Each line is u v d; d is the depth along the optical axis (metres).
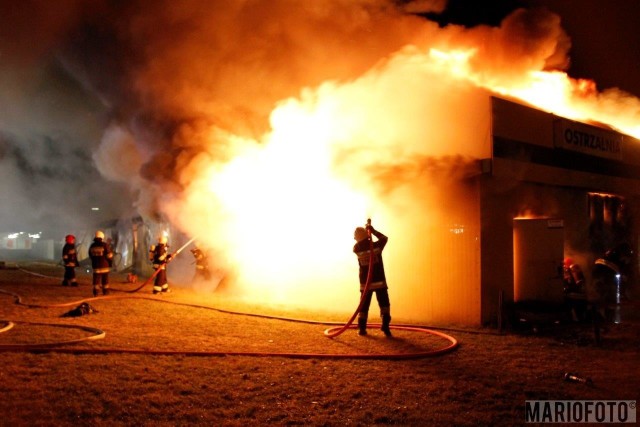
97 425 4.31
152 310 10.07
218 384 5.45
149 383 5.39
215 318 9.30
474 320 9.61
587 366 6.77
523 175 10.12
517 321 9.48
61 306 10.44
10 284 14.66
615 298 10.48
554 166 10.94
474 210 9.71
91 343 7.03
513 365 6.68
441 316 10.08
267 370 6.01
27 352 6.46
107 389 5.16
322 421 4.59
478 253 9.62
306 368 6.16
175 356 6.49
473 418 4.82
